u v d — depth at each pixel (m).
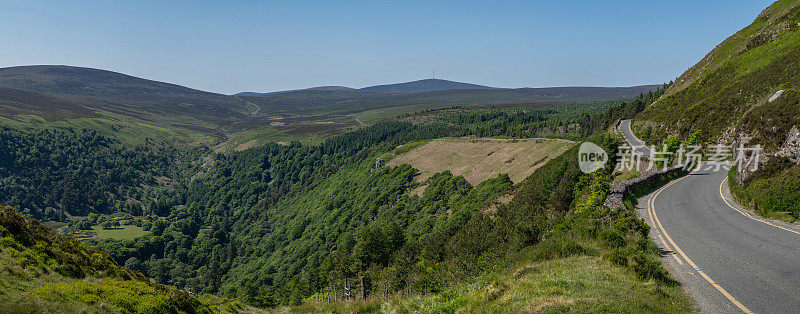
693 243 16.09
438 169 112.94
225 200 196.50
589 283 11.20
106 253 20.91
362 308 18.00
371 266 52.66
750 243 15.55
